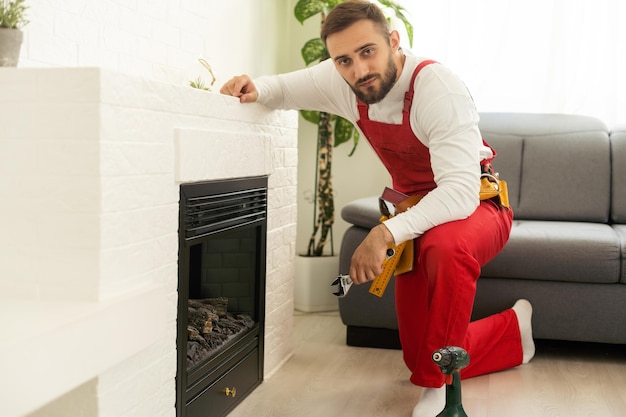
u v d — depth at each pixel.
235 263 2.59
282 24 4.05
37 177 1.63
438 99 2.25
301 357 3.00
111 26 2.33
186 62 2.85
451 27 3.94
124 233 1.70
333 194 4.17
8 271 1.66
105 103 1.61
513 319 2.81
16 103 1.63
